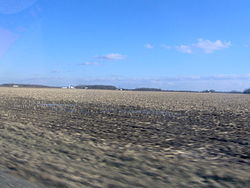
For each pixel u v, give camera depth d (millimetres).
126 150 13711
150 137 17984
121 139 16984
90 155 12594
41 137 16547
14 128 19469
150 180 9414
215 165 11352
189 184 9117
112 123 24766
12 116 27953
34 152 12812
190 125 24266
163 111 38750
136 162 11547
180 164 11344
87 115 31359
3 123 21984
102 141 16031
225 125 24375
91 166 10875
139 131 20453
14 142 14969
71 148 13867
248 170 10695
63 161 11422
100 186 8750
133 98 76875
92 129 20875
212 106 51281
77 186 8664
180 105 52125
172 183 9172
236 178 9664
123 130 20766
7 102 49031
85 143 15188
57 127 21344
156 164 11297
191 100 75125
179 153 13414
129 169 10609
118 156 12469
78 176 9586
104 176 9711
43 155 12297
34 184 8602
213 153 13664
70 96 79438
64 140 15836
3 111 32969
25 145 14320
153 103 56094
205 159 12391
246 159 12539
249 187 8883
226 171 10461
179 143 16156
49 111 35188
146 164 11281
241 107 49594
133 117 30266
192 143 16203
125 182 9172
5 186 8242
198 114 35062
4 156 11852
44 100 57938
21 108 38219
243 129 22016
